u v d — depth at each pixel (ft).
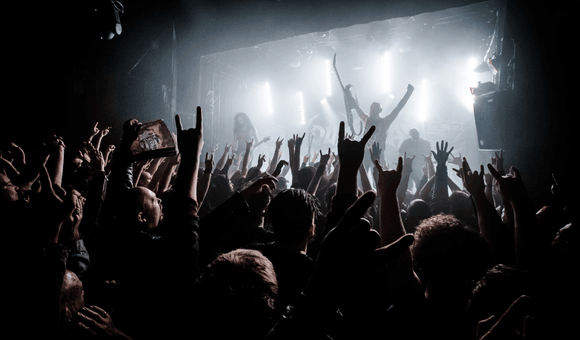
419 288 3.87
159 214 5.32
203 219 5.19
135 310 3.93
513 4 12.35
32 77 17.06
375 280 4.33
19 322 2.76
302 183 10.60
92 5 16.34
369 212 7.11
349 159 4.72
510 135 12.44
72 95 18.35
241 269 2.88
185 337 2.89
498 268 3.72
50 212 3.07
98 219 5.36
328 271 2.29
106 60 19.52
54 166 5.33
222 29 19.92
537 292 3.63
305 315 2.28
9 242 2.93
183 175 4.23
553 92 11.38
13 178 5.04
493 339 2.86
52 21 17.28
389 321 3.84
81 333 3.16
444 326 3.65
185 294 3.23
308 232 4.81
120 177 5.79
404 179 10.70
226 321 2.71
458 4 15.25
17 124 16.53
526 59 11.96
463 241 3.79
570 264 4.56
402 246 2.32
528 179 11.98
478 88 14.88
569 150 10.96
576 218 4.94
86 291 4.10
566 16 10.80
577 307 3.81
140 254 4.45
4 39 16.16
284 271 4.49
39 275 2.89
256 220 7.08
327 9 17.57
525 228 5.17
